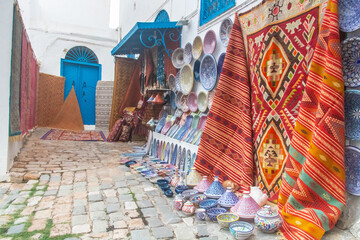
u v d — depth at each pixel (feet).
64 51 37.01
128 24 33.09
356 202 6.39
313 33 7.38
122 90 27.20
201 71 13.00
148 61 21.33
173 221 7.28
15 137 13.84
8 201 8.58
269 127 8.57
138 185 10.49
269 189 8.46
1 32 11.51
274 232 6.58
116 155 16.71
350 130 6.60
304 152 6.99
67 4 37.17
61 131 28.81
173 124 15.26
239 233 6.08
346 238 6.07
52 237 6.26
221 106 10.38
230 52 10.39
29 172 11.81
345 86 6.77
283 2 8.31
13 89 12.66
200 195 8.56
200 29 14.08
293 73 7.93
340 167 6.35
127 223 7.09
